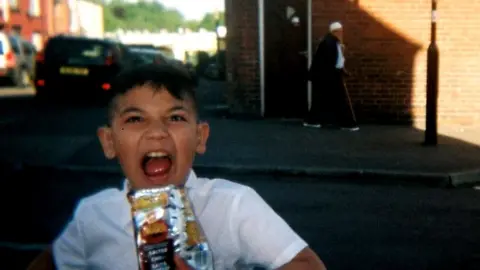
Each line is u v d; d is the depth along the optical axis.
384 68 13.82
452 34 13.69
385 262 5.73
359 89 13.91
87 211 1.92
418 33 13.73
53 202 7.75
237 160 9.75
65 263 1.95
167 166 1.79
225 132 12.26
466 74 13.75
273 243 1.82
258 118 14.15
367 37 13.79
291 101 14.15
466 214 7.44
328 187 8.76
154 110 1.77
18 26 45.06
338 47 12.61
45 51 18.58
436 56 10.95
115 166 9.34
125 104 1.79
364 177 9.22
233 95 14.23
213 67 28.58
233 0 13.97
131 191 1.73
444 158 10.05
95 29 67.50
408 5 13.69
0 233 6.45
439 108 13.84
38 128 13.06
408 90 13.82
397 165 9.53
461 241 6.38
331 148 10.79
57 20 53.03
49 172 9.36
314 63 12.77
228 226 1.84
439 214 7.43
